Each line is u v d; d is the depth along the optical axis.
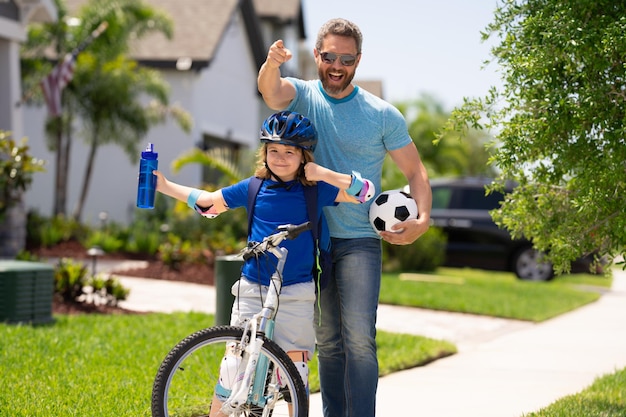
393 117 5.71
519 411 7.44
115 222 24.52
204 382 7.19
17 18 18.08
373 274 5.66
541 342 11.80
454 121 6.87
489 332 12.73
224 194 5.44
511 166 6.77
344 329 5.67
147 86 23.27
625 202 6.37
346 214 5.66
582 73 6.46
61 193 22.53
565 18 6.35
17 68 18.20
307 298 5.29
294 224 5.31
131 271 17.11
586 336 12.43
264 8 35.81
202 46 26.19
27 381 7.31
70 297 12.59
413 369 9.52
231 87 29.31
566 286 20.19
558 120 6.46
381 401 7.79
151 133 26.03
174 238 17.98
